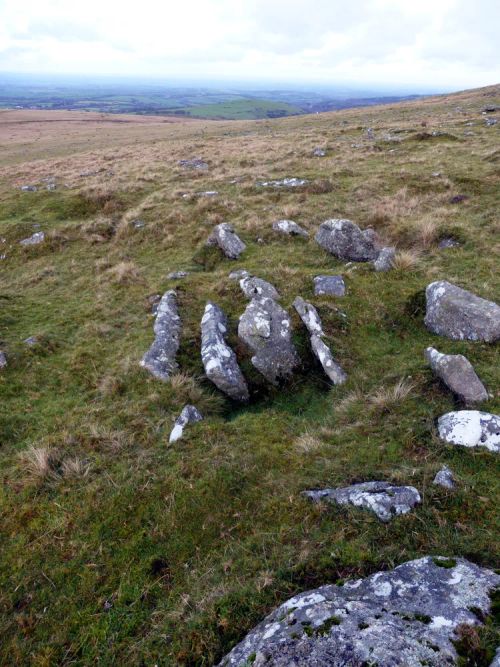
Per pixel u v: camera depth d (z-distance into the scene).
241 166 31.17
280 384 10.12
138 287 15.37
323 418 8.82
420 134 31.81
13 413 9.72
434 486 6.33
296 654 4.07
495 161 22.72
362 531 5.84
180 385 9.80
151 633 5.21
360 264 13.85
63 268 18.53
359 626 4.23
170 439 8.32
